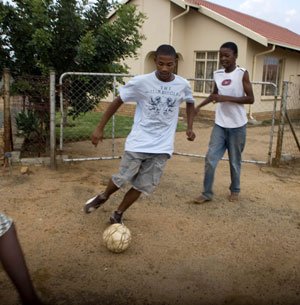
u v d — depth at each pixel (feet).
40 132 24.02
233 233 14.32
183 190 18.94
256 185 20.43
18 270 5.39
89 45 22.93
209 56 50.08
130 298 10.29
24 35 24.56
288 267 12.14
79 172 21.30
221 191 19.10
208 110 49.70
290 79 57.57
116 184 13.12
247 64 47.47
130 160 12.95
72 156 24.94
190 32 50.88
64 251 12.52
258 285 11.12
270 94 53.88
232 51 15.93
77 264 11.78
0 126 31.01
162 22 49.49
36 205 16.21
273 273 11.76
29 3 23.39
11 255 5.39
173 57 12.19
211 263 12.14
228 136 16.66
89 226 14.35
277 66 54.29
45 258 12.06
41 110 23.59
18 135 24.61
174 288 10.79
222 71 16.56
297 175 22.95
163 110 12.66
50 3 24.17
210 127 42.27
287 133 41.14
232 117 16.29
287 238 14.11
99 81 26.11
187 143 32.78
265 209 16.90
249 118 49.01
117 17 26.30
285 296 10.70
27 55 25.02
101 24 25.95
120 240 12.32
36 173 20.70
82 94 25.86
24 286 5.40
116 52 25.66
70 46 24.26
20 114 23.71
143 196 17.61
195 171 22.88
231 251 12.96
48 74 23.99
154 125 12.82
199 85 51.13
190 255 12.58
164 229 14.37
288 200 18.28
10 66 25.34
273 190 19.71
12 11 24.09
